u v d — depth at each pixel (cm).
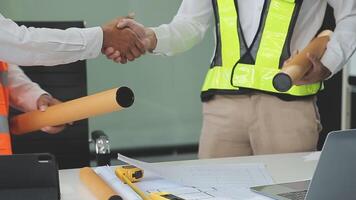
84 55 179
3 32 164
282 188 145
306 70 185
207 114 226
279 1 207
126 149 375
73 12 349
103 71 359
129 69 365
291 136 210
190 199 135
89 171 160
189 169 170
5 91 181
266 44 209
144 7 361
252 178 160
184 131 386
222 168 172
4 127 175
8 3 338
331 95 357
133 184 148
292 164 180
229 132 219
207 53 376
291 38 208
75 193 148
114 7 355
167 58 371
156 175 160
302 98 208
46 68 248
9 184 133
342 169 113
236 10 213
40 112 162
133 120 373
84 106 144
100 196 133
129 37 208
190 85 379
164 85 375
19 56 169
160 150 383
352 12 204
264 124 211
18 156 132
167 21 366
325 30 212
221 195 140
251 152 224
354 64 354
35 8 343
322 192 116
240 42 214
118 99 134
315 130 214
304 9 208
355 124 361
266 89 206
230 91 214
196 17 235
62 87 251
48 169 134
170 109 380
